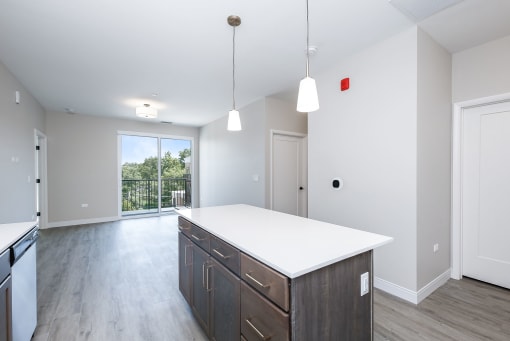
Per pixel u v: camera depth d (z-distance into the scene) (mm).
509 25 2096
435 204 2369
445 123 2504
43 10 1865
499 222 2391
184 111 4992
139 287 2498
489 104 2416
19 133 3338
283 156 4305
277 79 3273
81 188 5336
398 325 1836
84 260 3229
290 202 4387
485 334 1736
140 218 5961
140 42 2350
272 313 1041
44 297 2289
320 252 1149
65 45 2393
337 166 2779
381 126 2359
